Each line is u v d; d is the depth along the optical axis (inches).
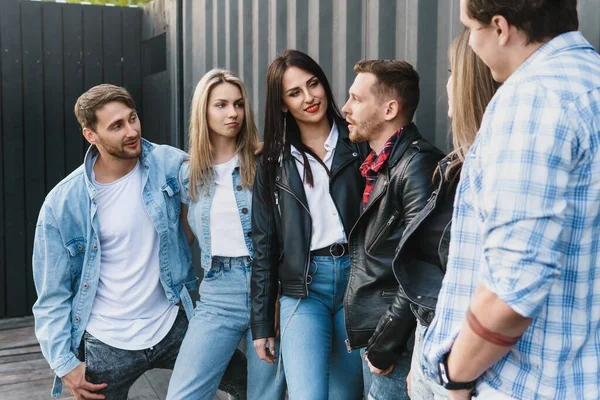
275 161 92.1
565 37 44.6
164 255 105.4
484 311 42.1
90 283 102.5
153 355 106.0
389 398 77.5
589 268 43.1
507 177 41.2
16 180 236.4
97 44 243.6
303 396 83.9
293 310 89.4
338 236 88.3
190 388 98.7
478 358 43.8
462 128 54.9
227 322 100.2
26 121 236.5
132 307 104.0
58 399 158.6
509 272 40.6
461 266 48.3
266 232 94.1
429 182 69.8
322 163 89.9
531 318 41.2
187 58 205.0
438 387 57.7
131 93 249.1
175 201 107.1
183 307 111.3
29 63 235.5
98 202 103.1
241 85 100.3
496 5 44.0
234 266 100.2
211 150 101.1
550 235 40.3
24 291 239.1
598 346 44.3
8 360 190.2
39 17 235.6
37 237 103.0
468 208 47.8
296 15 128.6
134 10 247.0
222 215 99.9
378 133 78.4
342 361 90.8
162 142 234.4
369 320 76.2
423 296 63.3
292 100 88.9
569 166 40.8
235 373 108.6
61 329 101.5
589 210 41.8
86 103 99.1
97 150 104.8
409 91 77.3
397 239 74.0
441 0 92.8
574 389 43.8
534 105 41.5
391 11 101.4
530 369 44.3
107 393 104.9
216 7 177.0
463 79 54.4
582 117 41.2
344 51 111.0
